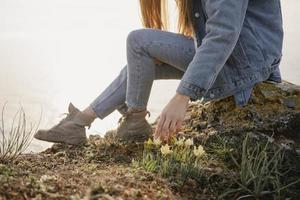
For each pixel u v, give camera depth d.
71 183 1.75
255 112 2.37
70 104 2.38
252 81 2.20
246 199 1.87
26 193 1.58
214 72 1.96
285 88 2.50
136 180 1.86
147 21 2.43
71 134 2.35
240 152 2.18
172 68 2.36
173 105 1.95
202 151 2.08
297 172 2.06
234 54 2.16
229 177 1.99
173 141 2.31
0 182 1.61
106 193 1.66
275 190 1.87
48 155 2.28
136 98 2.27
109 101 2.34
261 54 2.19
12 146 2.14
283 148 2.18
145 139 2.38
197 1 2.14
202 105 2.56
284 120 2.33
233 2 1.95
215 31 1.95
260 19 2.23
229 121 2.39
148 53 2.22
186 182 1.92
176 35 2.23
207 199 1.82
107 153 2.28
